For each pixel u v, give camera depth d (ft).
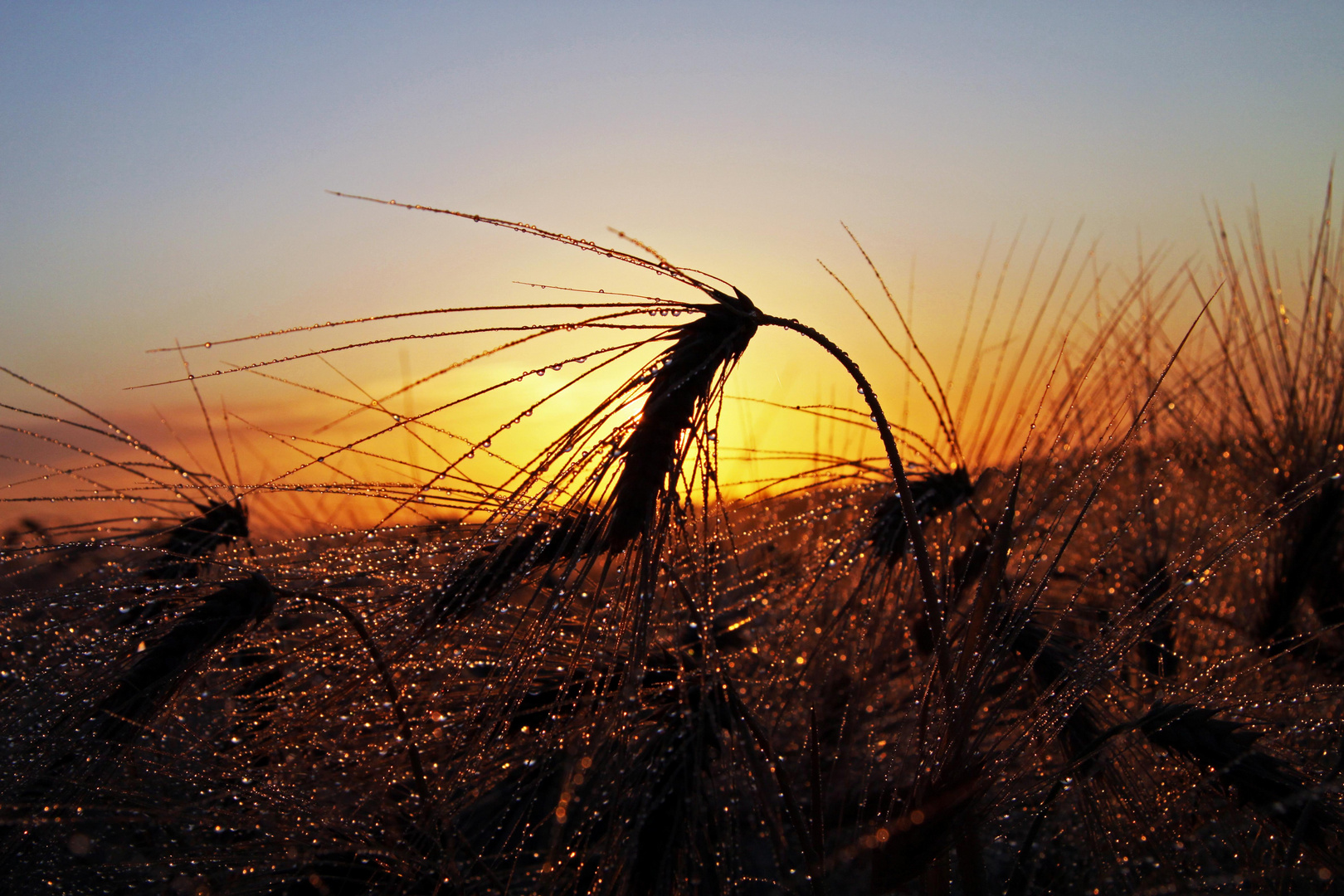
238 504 1.56
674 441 0.99
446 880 1.13
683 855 1.16
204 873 1.19
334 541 1.40
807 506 1.83
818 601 1.56
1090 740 1.26
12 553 1.21
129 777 1.19
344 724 1.27
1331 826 1.07
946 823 0.97
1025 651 1.36
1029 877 1.31
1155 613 1.16
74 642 1.21
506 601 1.04
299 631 1.37
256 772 1.24
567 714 1.21
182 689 1.16
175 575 1.34
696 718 1.18
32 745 1.10
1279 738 1.23
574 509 0.99
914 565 1.49
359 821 1.25
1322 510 1.96
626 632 1.01
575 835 1.16
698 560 1.15
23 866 1.12
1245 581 2.05
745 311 1.02
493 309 0.95
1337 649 1.81
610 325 1.00
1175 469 2.24
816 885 1.10
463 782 1.18
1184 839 1.26
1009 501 1.14
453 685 1.30
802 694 1.60
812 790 1.12
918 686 1.35
